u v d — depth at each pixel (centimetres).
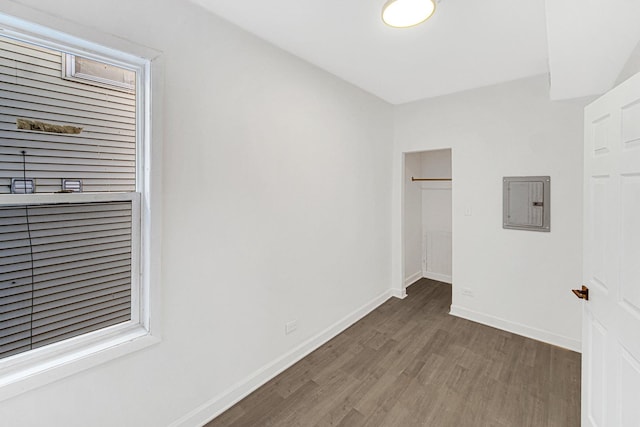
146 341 156
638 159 121
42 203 130
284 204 235
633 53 181
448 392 212
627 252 128
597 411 154
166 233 163
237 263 202
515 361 250
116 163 153
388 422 186
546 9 147
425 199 480
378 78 289
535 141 281
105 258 151
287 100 233
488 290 315
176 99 165
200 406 183
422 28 199
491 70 268
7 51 122
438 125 345
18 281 128
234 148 196
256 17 186
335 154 287
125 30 143
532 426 182
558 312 274
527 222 287
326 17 187
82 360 135
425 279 476
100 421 143
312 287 267
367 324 319
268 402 203
